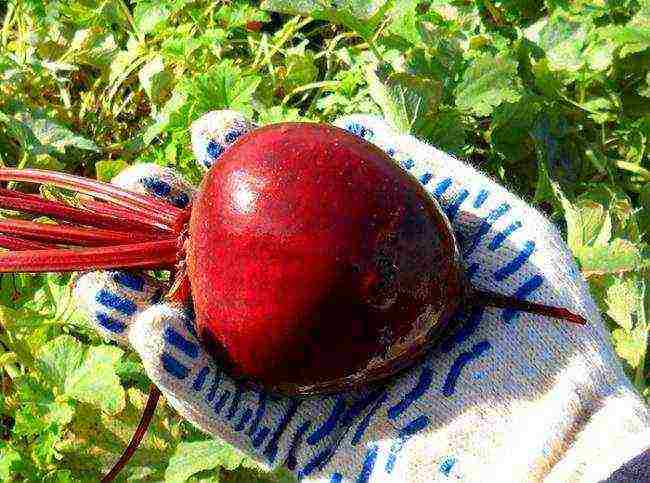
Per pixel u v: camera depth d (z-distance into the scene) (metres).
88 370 0.37
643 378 0.41
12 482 0.37
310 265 0.26
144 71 0.51
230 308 0.27
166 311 0.29
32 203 0.33
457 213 0.32
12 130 0.47
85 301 0.32
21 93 0.52
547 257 0.30
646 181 0.50
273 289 0.26
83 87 0.55
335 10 0.47
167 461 0.38
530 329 0.29
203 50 0.53
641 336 0.40
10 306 0.43
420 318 0.27
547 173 0.46
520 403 0.28
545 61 0.48
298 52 0.54
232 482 0.37
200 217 0.27
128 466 0.37
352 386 0.28
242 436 0.31
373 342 0.27
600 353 0.28
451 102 0.48
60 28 0.54
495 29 0.55
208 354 0.29
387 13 0.53
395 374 0.30
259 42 0.55
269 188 0.26
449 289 0.27
